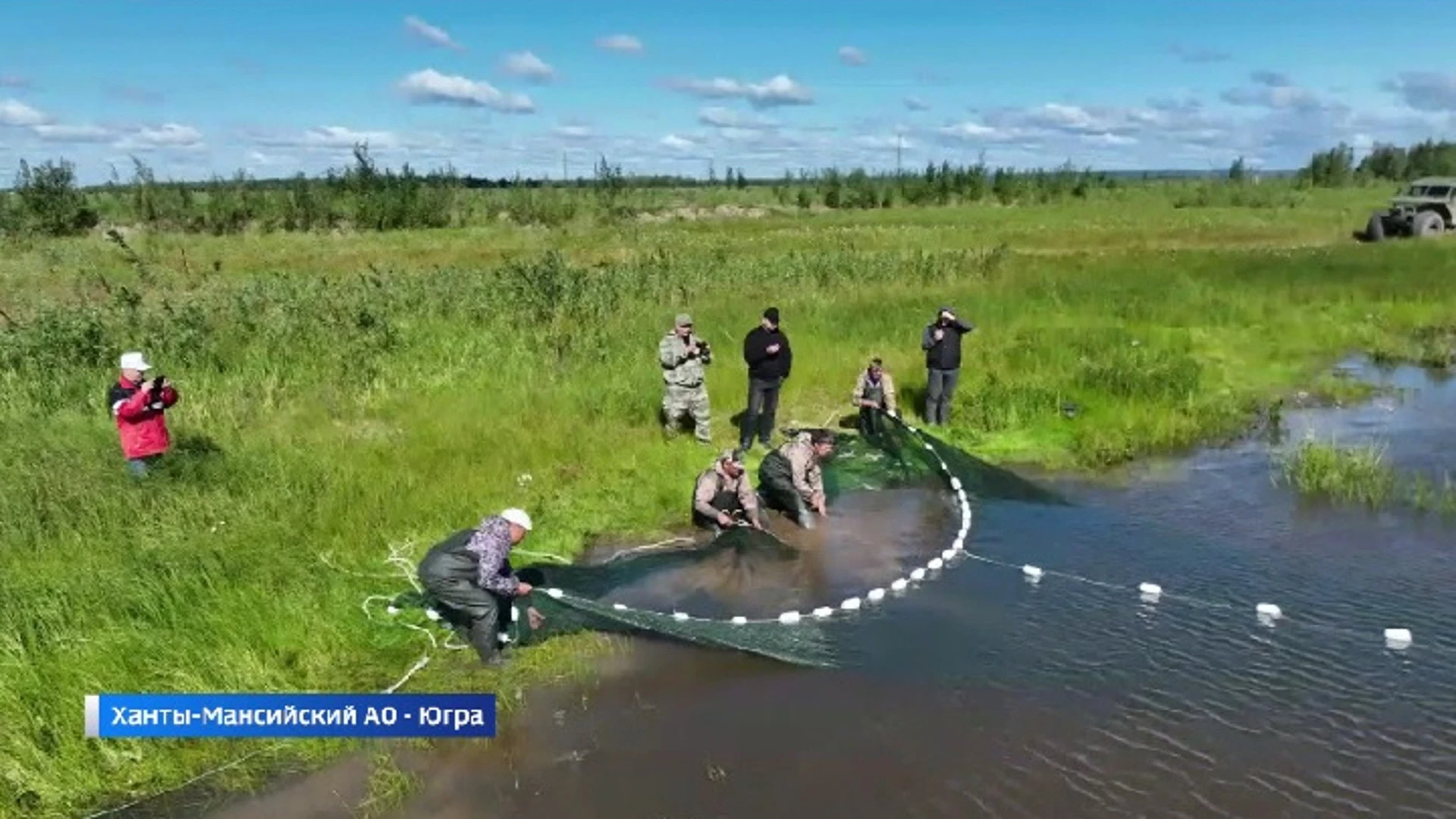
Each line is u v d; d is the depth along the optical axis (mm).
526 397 14078
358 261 33531
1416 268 26469
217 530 9305
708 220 55781
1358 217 48906
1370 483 11445
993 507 11258
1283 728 6824
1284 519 10750
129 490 9820
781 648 7906
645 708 7215
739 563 9633
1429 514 10797
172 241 41844
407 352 16375
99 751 6426
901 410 14695
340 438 12328
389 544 9234
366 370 15234
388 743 6742
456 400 14023
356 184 52656
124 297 18297
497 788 6344
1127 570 9484
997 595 8953
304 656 7555
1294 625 8312
